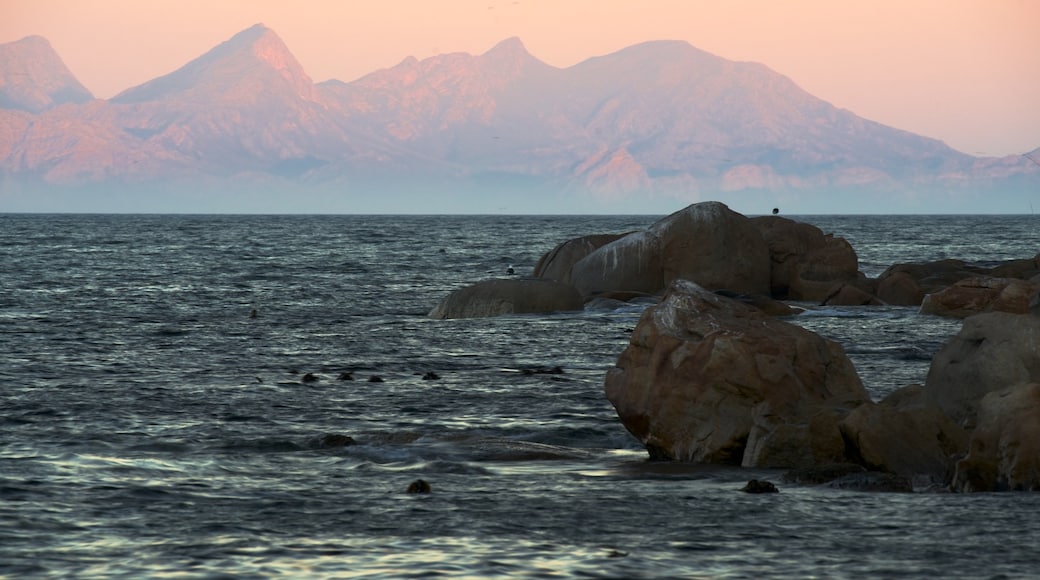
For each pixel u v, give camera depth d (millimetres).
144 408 68688
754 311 59250
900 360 93688
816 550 36719
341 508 43062
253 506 43312
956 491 46594
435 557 36000
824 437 52219
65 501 43531
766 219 156125
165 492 45688
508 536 38688
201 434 60125
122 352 98375
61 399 71500
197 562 35312
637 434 56312
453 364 92375
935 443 50875
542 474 50750
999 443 47156
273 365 91000
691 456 54312
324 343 107000
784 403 54594
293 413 67938
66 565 34875
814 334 57656
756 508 43156
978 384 54500
